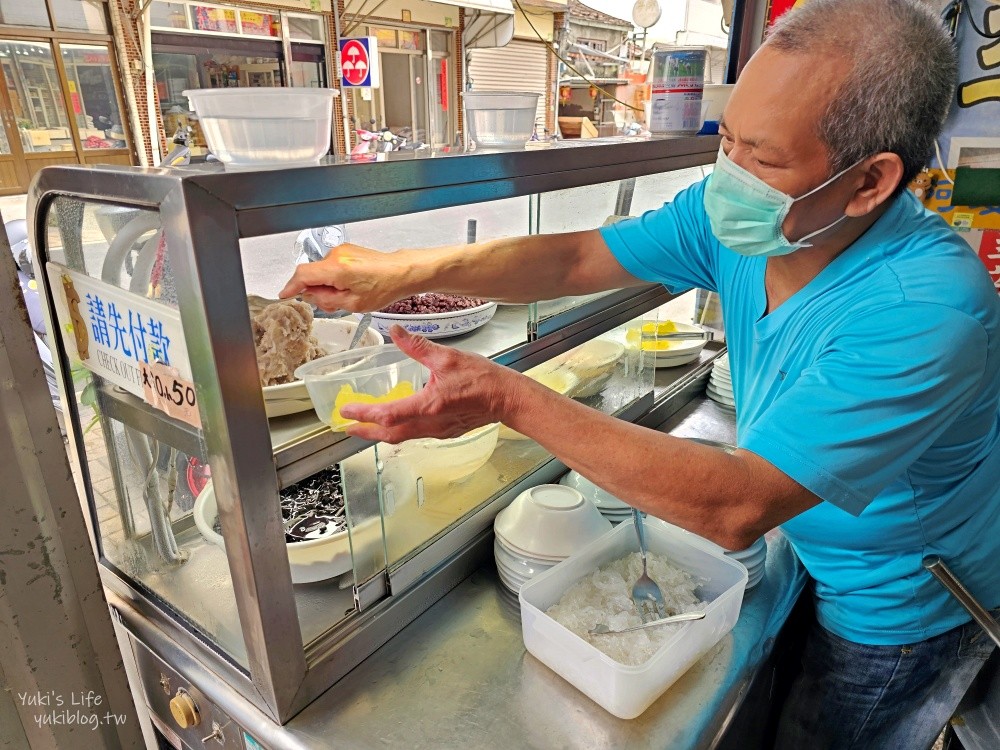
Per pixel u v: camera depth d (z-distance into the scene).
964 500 1.00
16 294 0.80
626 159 1.25
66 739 0.96
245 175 0.66
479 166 0.93
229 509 0.76
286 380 0.92
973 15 1.89
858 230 0.90
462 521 1.18
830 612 1.15
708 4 2.62
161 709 1.14
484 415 0.81
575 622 1.01
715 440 1.70
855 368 0.75
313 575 1.00
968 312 0.77
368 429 0.83
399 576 1.04
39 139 4.18
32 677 0.91
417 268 1.07
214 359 0.67
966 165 2.02
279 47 5.22
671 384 1.90
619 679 0.87
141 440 0.92
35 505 0.86
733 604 1.05
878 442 0.74
